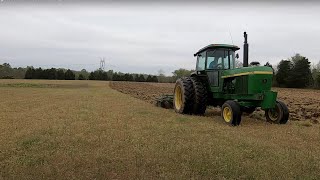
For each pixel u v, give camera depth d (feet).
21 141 21.26
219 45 36.35
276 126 29.19
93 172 15.08
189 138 22.35
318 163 16.69
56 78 279.90
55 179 14.24
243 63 34.17
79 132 24.43
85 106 45.62
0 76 282.36
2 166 16.08
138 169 15.52
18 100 58.70
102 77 287.48
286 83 202.59
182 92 37.78
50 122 29.40
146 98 73.92
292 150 19.47
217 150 18.74
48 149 19.33
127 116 33.86
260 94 30.09
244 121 32.81
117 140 21.43
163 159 17.07
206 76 37.91
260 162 16.61
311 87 197.88
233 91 33.73
